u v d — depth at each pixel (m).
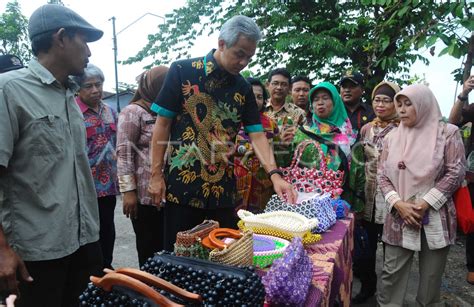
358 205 2.82
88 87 2.92
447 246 2.23
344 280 1.96
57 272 1.61
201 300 0.96
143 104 2.55
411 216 2.20
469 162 3.23
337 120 2.80
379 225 3.06
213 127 1.89
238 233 1.48
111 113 3.18
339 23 4.89
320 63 5.39
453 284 3.33
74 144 1.67
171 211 1.92
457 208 2.30
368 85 4.82
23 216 1.50
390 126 2.91
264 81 5.60
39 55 1.55
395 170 2.31
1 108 1.40
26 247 1.50
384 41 3.94
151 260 1.16
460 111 3.06
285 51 5.37
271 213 1.86
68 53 1.54
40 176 1.50
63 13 1.53
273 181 2.00
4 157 1.39
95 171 2.94
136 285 0.92
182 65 1.86
